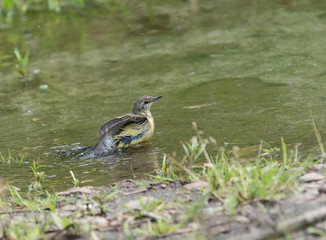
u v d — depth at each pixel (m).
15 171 10.30
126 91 16.02
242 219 6.04
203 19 23.83
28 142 12.21
